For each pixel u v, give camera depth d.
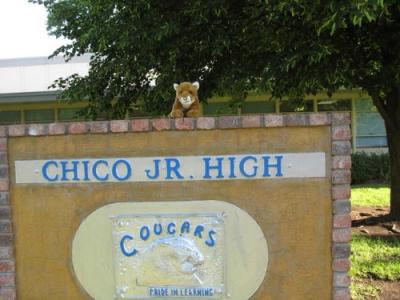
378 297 4.51
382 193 10.49
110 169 3.45
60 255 3.54
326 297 3.33
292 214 3.33
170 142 3.39
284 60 5.18
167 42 5.91
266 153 3.32
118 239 3.46
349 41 5.42
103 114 7.60
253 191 3.35
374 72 6.03
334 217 3.28
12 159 3.55
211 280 3.38
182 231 3.40
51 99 14.28
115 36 5.94
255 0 5.20
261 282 3.36
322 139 3.29
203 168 3.37
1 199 3.55
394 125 7.55
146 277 3.43
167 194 3.41
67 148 3.49
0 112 14.87
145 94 6.77
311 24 4.74
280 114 3.30
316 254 3.32
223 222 3.37
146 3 5.57
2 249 3.56
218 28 5.77
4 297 3.57
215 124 3.34
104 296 3.49
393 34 5.41
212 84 6.45
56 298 3.54
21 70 15.60
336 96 13.71
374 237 6.68
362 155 13.03
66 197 3.51
